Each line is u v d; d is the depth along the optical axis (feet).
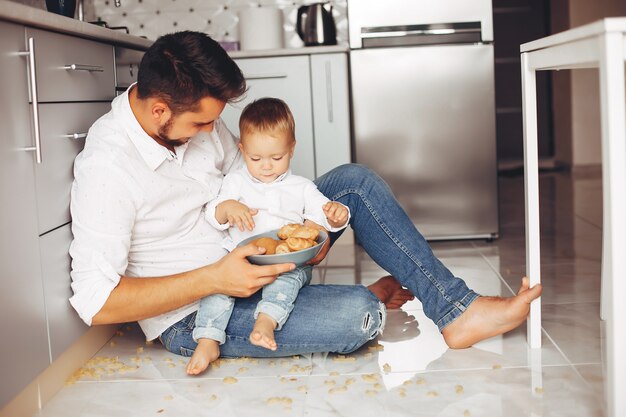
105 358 6.36
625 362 4.11
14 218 4.89
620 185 4.07
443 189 11.20
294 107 11.02
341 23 12.34
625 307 4.09
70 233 5.86
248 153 6.54
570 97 19.29
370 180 6.68
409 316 7.30
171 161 5.97
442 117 11.05
